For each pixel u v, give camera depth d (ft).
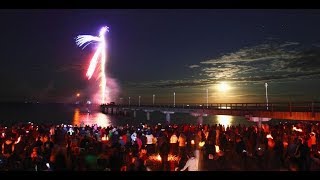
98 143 46.55
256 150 47.44
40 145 48.75
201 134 60.70
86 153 37.52
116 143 46.06
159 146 51.42
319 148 52.60
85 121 335.67
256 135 55.16
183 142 51.83
